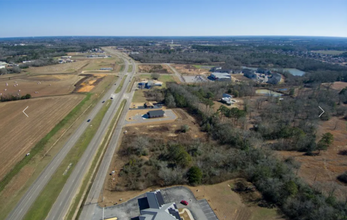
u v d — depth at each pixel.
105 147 83.62
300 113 117.56
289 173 64.88
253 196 59.97
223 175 67.81
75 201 57.25
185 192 60.81
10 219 51.06
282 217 52.91
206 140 89.44
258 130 94.06
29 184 62.41
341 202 53.94
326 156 79.88
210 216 53.03
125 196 59.09
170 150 77.69
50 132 90.75
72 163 73.00
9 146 79.81
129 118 109.62
